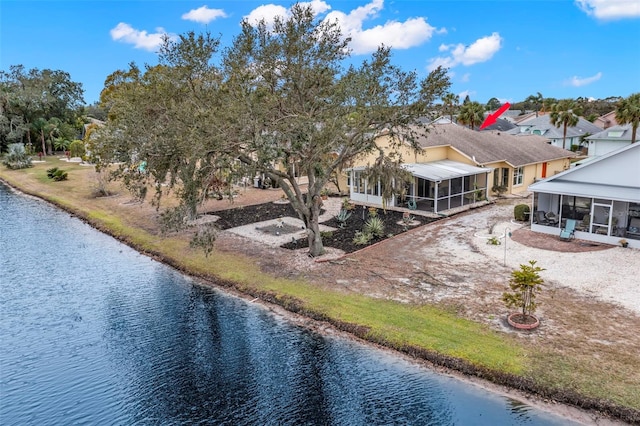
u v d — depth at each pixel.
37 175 53.91
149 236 27.45
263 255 22.56
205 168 19.06
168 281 21.11
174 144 18.69
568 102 58.09
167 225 20.56
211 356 14.61
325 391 12.57
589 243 22.39
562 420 10.70
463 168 32.44
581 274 18.41
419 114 21.02
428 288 17.62
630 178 22.61
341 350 14.39
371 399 12.09
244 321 16.73
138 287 20.52
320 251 22.06
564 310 15.30
